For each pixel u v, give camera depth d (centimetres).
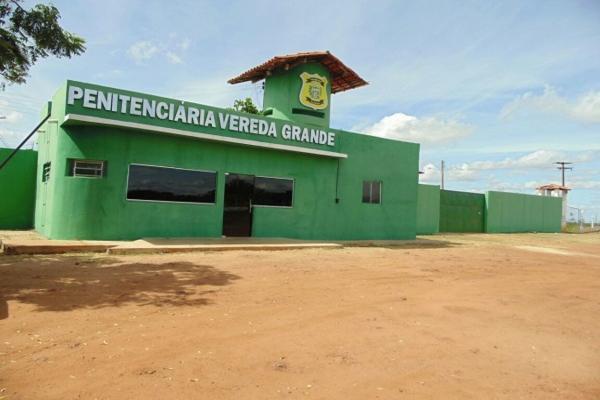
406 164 1947
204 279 815
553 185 4125
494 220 3162
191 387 381
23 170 1612
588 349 548
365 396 383
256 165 1505
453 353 503
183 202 1361
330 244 1458
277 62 1645
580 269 1284
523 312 718
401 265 1150
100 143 1230
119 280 764
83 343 469
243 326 557
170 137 1331
